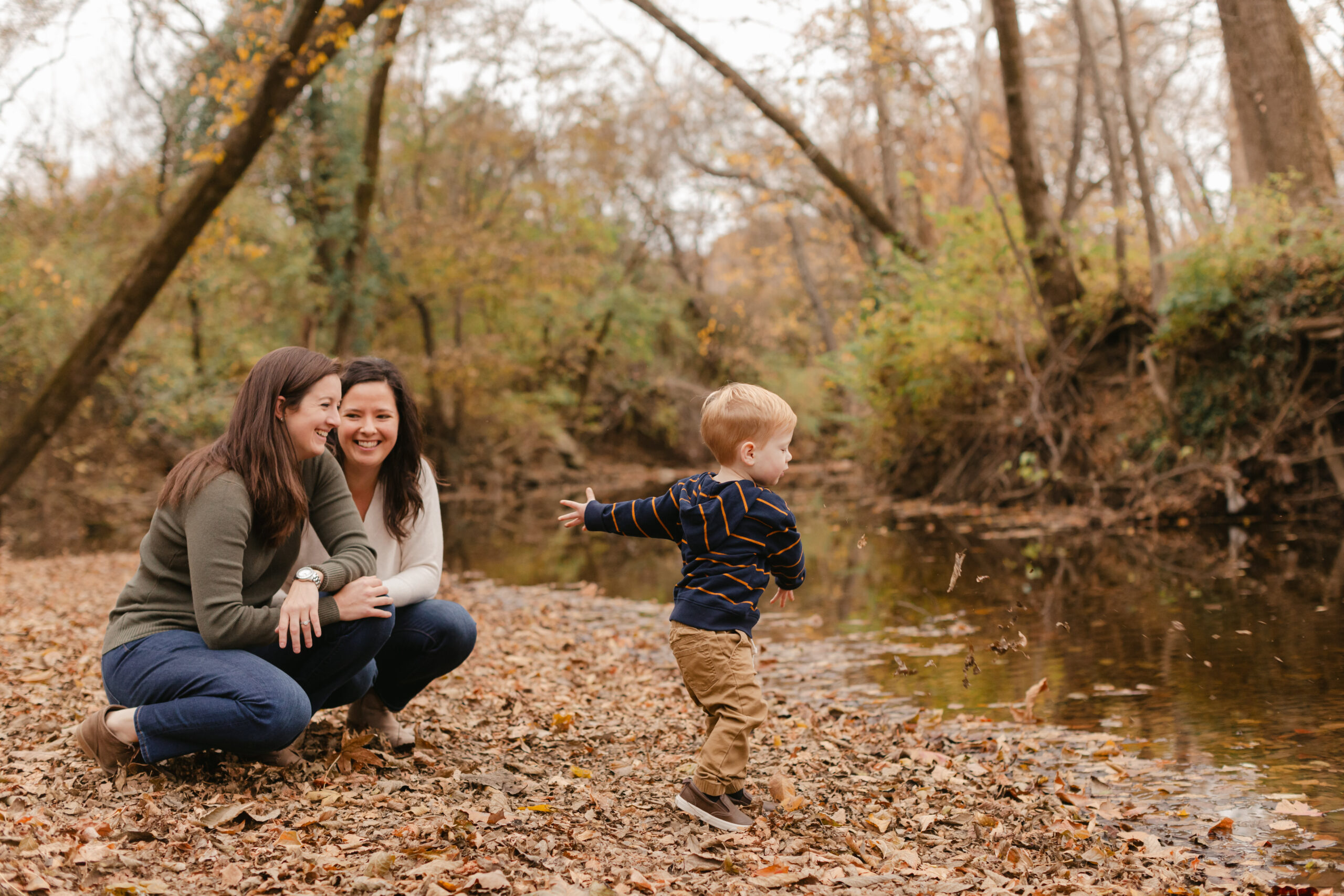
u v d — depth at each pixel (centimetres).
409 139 2395
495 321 2645
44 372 1529
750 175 1892
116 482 1622
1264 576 665
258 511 264
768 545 275
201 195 1039
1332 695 389
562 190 2750
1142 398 1122
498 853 225
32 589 724
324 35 985
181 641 262
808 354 3344
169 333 1723
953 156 1875
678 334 3200
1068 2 1260
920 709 408
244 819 239
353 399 302
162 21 1087
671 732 356
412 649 311
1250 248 995
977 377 1309
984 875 231
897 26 1209
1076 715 386
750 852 242
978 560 825
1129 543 878
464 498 2153
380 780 277
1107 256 1188
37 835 215
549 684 438
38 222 1580
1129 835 262
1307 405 982
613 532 292
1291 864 244
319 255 1898
